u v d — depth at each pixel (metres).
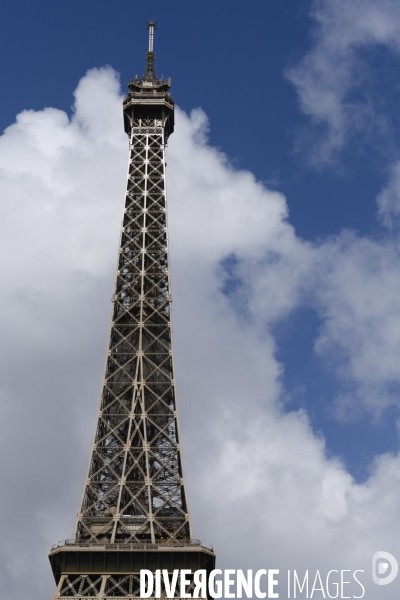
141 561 197.38
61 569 196.12
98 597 191.12
